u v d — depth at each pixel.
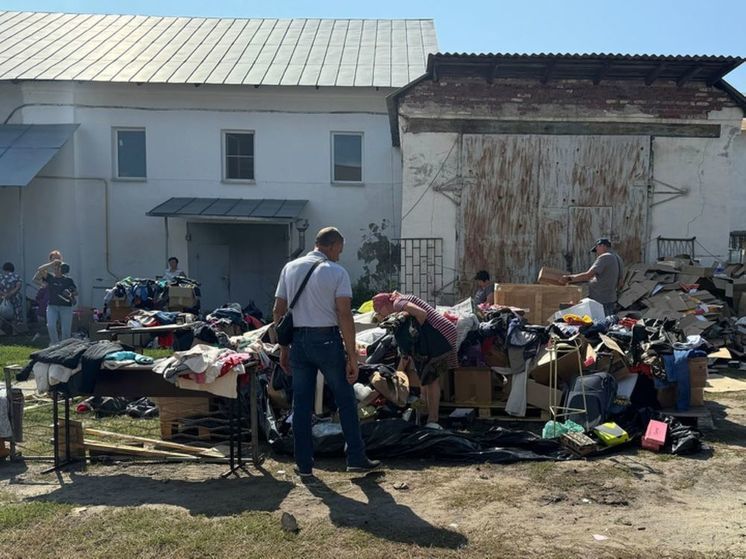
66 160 15.88
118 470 5.21
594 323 7.14
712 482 4.84
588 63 11.19
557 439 5.61
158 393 5.22
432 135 12.07
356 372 4.85
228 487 4.77
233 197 16.28
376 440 5.40
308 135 16.19
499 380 6.85
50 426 6.45
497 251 12.13
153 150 16.16
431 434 5.41
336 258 5.11
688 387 6.37
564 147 12.02
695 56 10.86
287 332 4.88
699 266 11.40
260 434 5.98
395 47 18.48
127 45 17.98
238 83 15.58
